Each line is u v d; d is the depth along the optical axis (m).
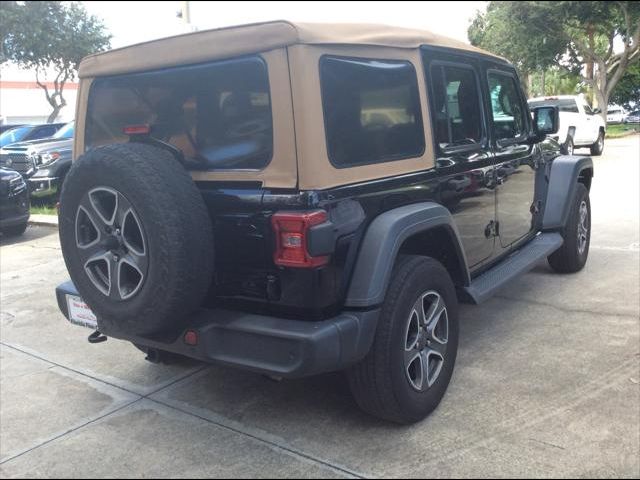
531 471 2.80
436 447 3.05
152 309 2.84
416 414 3.23
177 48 3.08
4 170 9.31
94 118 3.63
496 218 4.50
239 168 2.95
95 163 2.87
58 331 5.10
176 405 3.66
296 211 2.76
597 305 5.01
